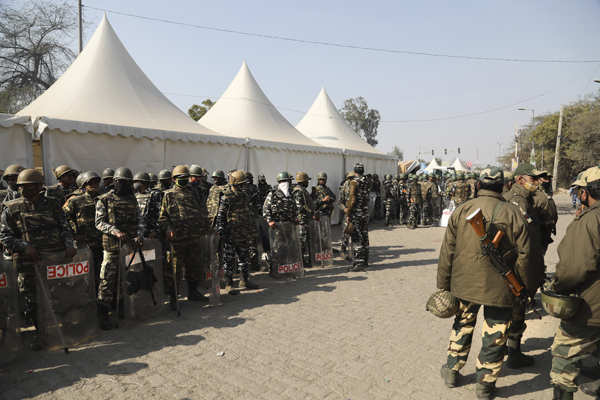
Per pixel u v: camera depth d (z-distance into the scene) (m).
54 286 3.95
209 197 6.02
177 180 5.27
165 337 4.30
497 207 2.94
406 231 13.24
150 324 4.71
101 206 4.56
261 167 10.73
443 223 14.03
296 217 6.91
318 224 7.79
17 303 3.80
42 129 6.15
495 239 2.80
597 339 2.59
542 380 3.30
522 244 2.81
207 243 5.45
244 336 4.30
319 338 4.24
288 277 6.85
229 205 5.95
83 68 8.80
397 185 15.19
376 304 5.41
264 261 8.09
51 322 3.91
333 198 8.16
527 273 2.82
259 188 8.56
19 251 3.85
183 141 8.48
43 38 25.48
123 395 3.12
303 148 12.30
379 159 18.34
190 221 5.22
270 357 3.79
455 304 3.09
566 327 2.68
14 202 3.97
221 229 5.67
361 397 3.07
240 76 13.68
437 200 16.42
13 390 3.21
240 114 12.56
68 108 7.61
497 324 2.93
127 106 8.48
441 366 3.60
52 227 4.12
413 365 3.61
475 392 3.12
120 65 9.25
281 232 6.74
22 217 3.96
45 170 6.34
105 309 4.53
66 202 4.92
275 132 12.53
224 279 6.00
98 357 3.81
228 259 6.00
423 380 3.34
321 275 7.11
